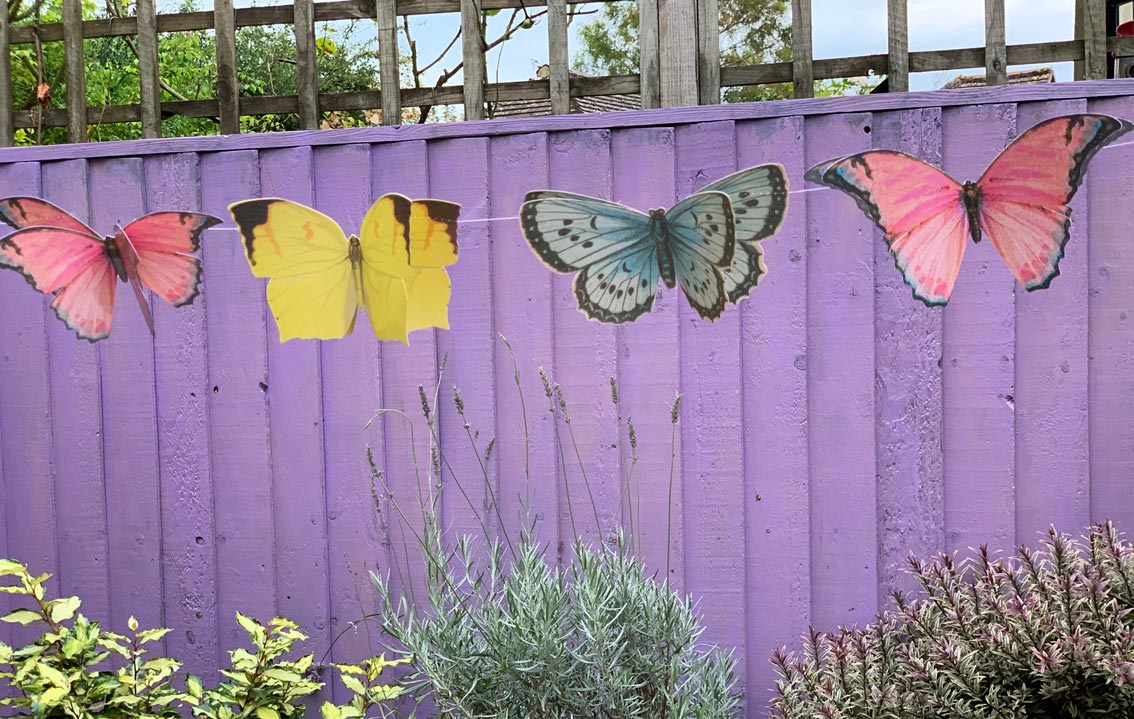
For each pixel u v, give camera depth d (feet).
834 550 7.21
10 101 8.35
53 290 7.83
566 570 7.45
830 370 7.08
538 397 7.41
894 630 6.43
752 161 7.06
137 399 7.92
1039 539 6.95
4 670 8.21
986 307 6.85
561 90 7.54
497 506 7.53
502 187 7.35
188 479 7.93
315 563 7.81
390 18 7.64
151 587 8.04
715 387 7.21
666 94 7.34
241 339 7.73
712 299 7.11
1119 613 5.49
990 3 7.02
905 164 6.70
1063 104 6.70
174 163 7.73
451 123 7.36
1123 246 6.66
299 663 6.74
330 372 7.63
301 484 7.78
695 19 7.34
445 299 7.41
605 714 6.19
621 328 7.27
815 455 7.16
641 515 7.39
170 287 7.76
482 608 6.59
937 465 7.02
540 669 6.05
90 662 6.50
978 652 5.60
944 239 6.79
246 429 7.80
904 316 6.95
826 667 6.01
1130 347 6.72
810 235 7.01
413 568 7.68
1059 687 5.27
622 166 7.21
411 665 7.27
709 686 6.42
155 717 6.18
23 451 8.09
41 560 8.14
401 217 7.19
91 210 7.86
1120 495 6.82
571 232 7.13
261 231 7.29
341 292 7.40
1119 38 7.21
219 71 7.85
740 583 7.33
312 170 7.56
